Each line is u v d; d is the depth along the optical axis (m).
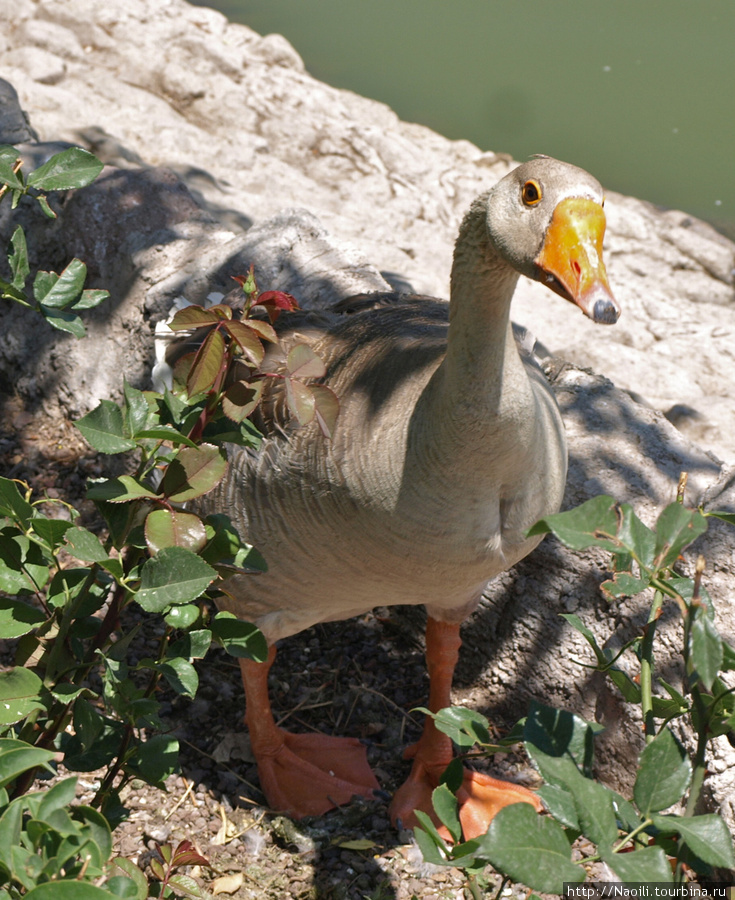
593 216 2.23
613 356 5.88
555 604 3.68
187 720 3.76
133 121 7.43
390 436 2.63
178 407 2.11
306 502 2.82
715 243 8.66
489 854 1.33
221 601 3.27
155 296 4.75
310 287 4.57
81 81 7.84
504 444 2.50
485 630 3.91
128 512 2.09
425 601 3.12
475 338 2.41
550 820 1.40
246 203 6.66
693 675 1.78
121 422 1.98
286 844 3.28
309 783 3.47
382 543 2.72
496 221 2.36
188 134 7.57
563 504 3.68
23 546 2.10
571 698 3.65
